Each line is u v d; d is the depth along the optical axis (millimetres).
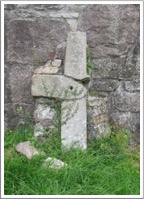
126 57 4750
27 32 4777
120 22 4707
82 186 3768
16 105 4840
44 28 4770
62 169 3898
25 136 4641
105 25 4711
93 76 4773
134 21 4723
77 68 4395
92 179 3910
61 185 3791
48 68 4512
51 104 4434
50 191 3689
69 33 4438
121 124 4762
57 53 4633
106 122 4648
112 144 4508
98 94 4680
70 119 4379
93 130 4449
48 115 4430
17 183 3803
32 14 4773
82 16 4746
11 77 4816
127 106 4762
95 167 4090
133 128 4754
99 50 4754
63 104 4383
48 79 4398
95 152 4324
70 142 4371
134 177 3994
